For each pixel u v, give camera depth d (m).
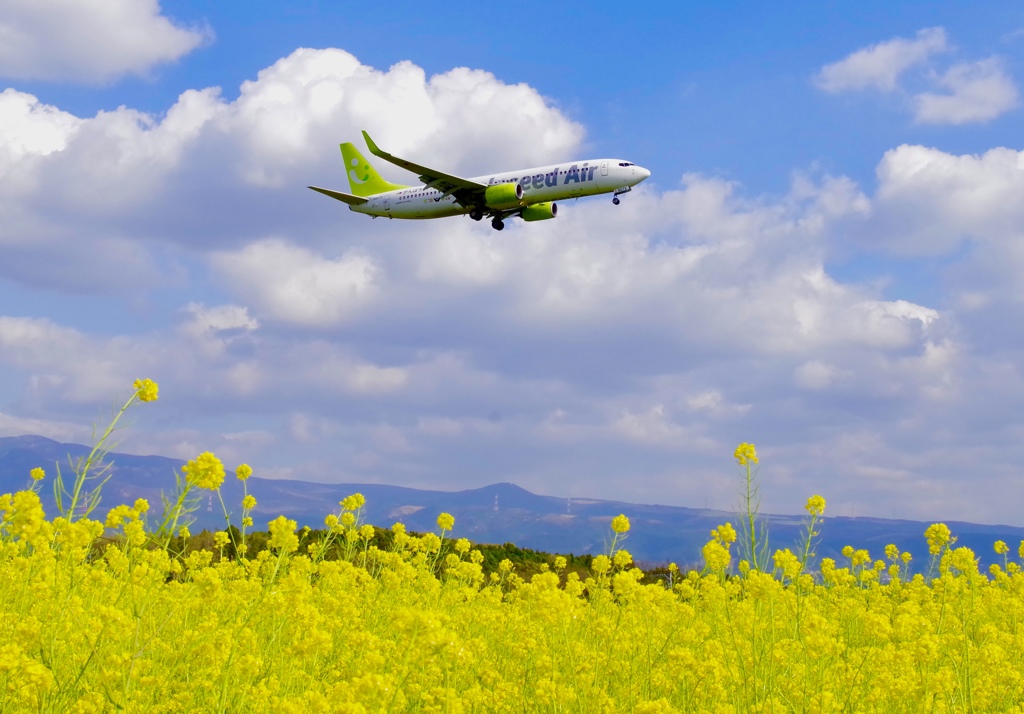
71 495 5.02
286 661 5.59
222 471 4.70
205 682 4.98
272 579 5.93
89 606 6.36
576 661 6.20
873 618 5.99
